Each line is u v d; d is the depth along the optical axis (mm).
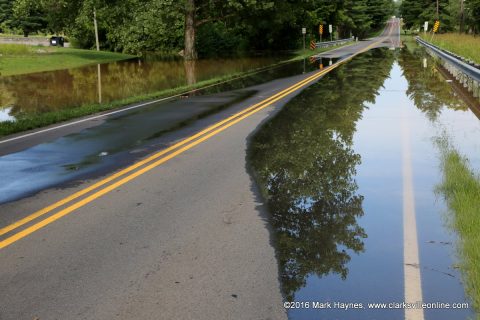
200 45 59250
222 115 13711
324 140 9953
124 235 5367
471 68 15094
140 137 11062
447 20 96562
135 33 51062
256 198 6535
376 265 4535
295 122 12047
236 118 13070
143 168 8273
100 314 3775
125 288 4176
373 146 9297
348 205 6188
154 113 14727
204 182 7336
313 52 51531
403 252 4797
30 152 9867
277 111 13898
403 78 21828
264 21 55469
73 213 6137
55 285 4262
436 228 5383
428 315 3688
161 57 51812
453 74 22000
